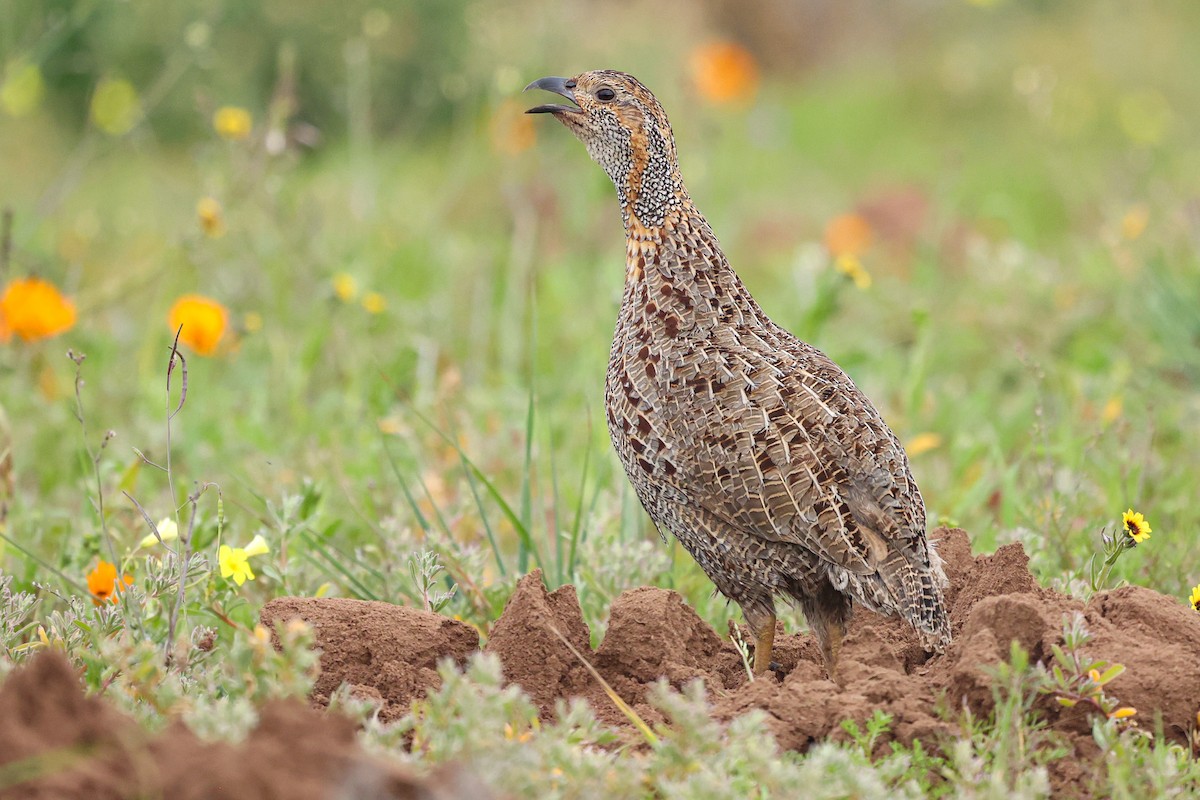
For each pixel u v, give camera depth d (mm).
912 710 6605
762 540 7473
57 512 9914
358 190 17562
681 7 37812
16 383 12500
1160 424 11992
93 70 25531
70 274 14430
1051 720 6617
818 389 7570
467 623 7664
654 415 7699
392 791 5031
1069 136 27344
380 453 11477
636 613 7523
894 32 40469
